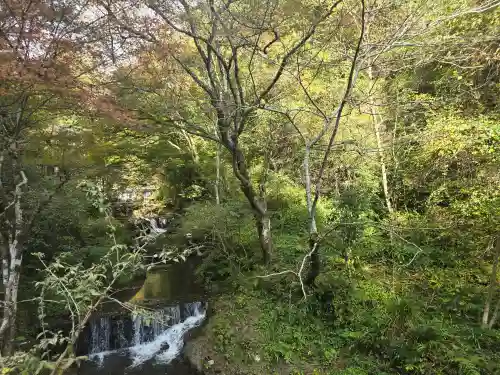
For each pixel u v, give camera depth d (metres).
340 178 10.98
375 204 10.34
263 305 7.27
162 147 13.20
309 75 8.99
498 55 7.37
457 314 6.13
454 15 5.86
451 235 7.91
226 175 11.67
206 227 9.82
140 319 7.80
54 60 4.00
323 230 7.88
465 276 7.14
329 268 7.86
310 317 6.64
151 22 5.43
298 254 8.60
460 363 4.81
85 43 4.48
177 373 6.50
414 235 8.44
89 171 8.43
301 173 10.30
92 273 2.96
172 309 8.16
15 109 4.86
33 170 7.18
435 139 8.07
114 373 6.69
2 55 3.60
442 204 9.07
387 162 9.70
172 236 11.92
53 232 8.71
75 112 5.11
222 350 6.47
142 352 7.45
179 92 7.21
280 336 6.37
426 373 4.92
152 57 5.63
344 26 6.36
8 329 4.38
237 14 5.62
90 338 7.29
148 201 14.59
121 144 11.38
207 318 7.75
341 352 5.82
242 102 6.64
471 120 7.76
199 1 5.51
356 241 8.09
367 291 6.95
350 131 9.55
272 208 11.00
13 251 4.57
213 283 9.24
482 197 6.99
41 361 2.58
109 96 4.92
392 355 5.39
